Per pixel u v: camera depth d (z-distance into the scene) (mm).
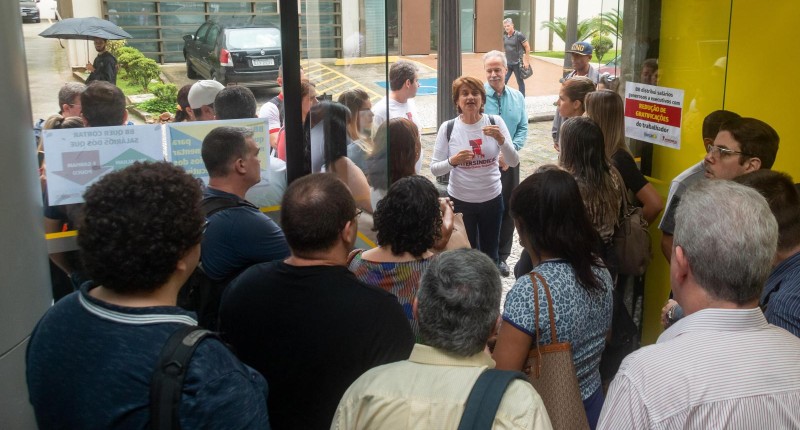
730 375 1516
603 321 2400
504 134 5277
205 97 2932
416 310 1719
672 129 3984
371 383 1652
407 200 2525
